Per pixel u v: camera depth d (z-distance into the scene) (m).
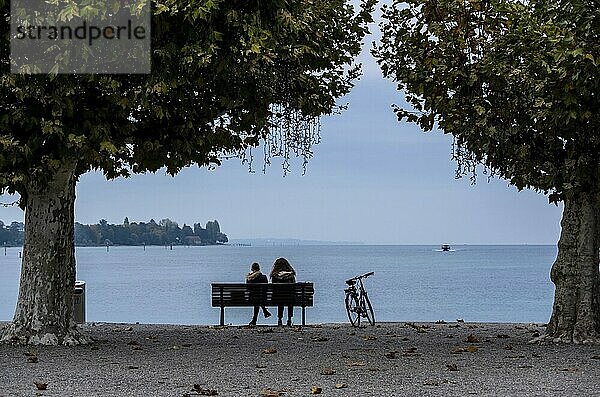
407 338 20.95
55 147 17.97
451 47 19.36
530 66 18.53
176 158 19.67
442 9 19.47
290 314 25.88
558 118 18.09
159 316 36.88
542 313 37.66
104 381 14.20
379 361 16.52
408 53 20.17
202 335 21.91
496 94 19.25
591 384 13.86
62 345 18.92
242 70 17.56
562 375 14.78
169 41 17.16
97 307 42.50
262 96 18.81
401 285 63.81
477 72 19.12
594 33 17.52
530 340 20.33
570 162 19.08
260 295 25.69
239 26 16.98
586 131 18.77
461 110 19.58
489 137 19.20
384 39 20.66
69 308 19.39
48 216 19.12
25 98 17.50
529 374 14.90
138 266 136.50
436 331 23.16
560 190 19.42
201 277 81.88
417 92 20.02
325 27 19.88
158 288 61.66
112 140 18.05
